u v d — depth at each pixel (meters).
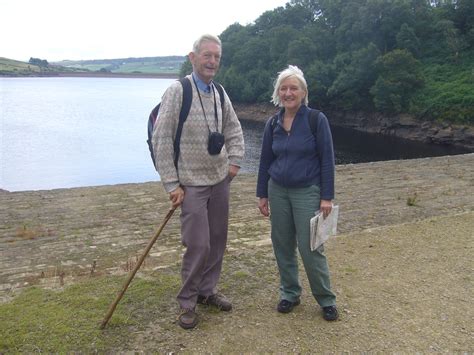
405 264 4.40
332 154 3.16
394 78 45.72
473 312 3.49
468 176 9.11
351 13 56.59
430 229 5.49
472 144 38.28
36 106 66.19
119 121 48.25
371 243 4.98
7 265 4.60
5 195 7.71
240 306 3.51
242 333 3.13
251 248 4.88
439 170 9.76
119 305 3.42
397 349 2.99
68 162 25.75
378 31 54.94
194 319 3.18
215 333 3.12
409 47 52.69
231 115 3.33
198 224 3.09
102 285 3.79
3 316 3.25
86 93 105.12
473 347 3.03
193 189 3.10
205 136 3.07
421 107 43.56
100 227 5.97
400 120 44.94
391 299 3.67
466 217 6.00
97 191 7.99
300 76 3.12
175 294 3.63
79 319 3.21
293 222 3.32
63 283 3.97
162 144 2.99
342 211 6.49
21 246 5.21
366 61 48.97
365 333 3.17
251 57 70.44
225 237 3.42
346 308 3.50
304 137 3.15
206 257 3.15
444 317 3.41
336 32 59.16
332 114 54.62
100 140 34.62
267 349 2.95
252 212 6.61
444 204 6.85
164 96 3.04
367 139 42.69
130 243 5.31
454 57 50.78
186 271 3.17
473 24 53.84
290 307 3.44
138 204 7.16
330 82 54.12
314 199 3.18
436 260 4.51
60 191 8.01
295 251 3.46
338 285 3.90
